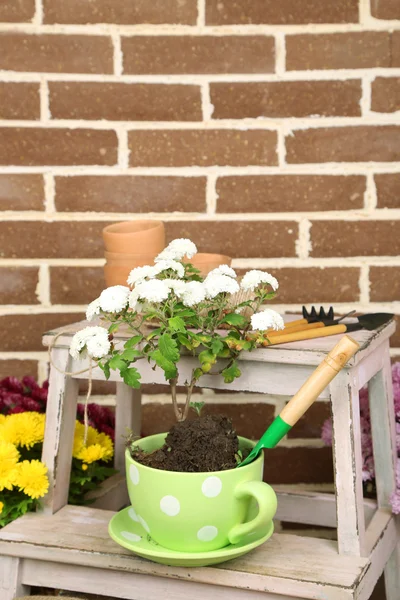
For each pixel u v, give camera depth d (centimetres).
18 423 119
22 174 147
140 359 107
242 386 105
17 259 149
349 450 99
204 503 92
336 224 147
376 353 113
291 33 143
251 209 147
